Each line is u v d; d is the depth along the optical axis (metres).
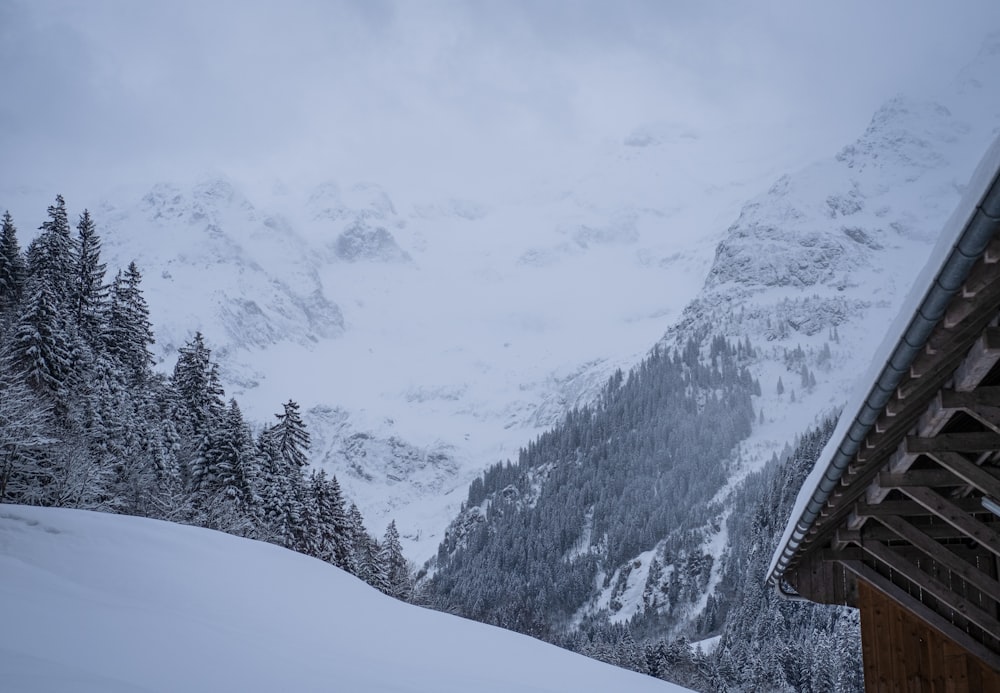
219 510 47.38
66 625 10.21
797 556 13.07
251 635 12.77
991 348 6.43
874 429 8.13
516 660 15.73
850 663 67.19
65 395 43.62
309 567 19.98
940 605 12.12
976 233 5.19
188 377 57.97
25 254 62.44
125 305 59.81
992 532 9.13
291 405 61.09
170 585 15.78
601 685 15.02
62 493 37.09
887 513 10.73
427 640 15.88
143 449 48.12
